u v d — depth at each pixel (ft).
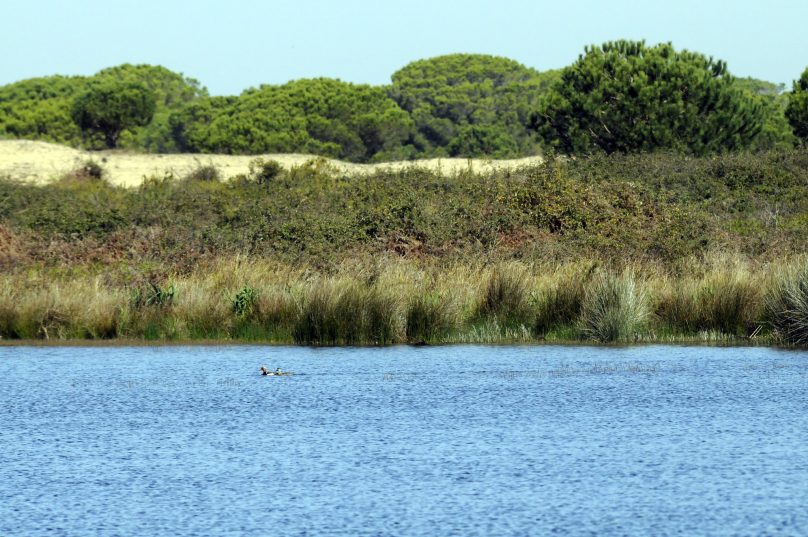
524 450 155.84
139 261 328.29
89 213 389.39
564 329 268.62
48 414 183.83
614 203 382.83
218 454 156.15
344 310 262.88
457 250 336.90
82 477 145.18
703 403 187.42
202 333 270.67
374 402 191.21
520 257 330.54
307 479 142.92
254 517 127.54
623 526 122.72
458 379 212.02
